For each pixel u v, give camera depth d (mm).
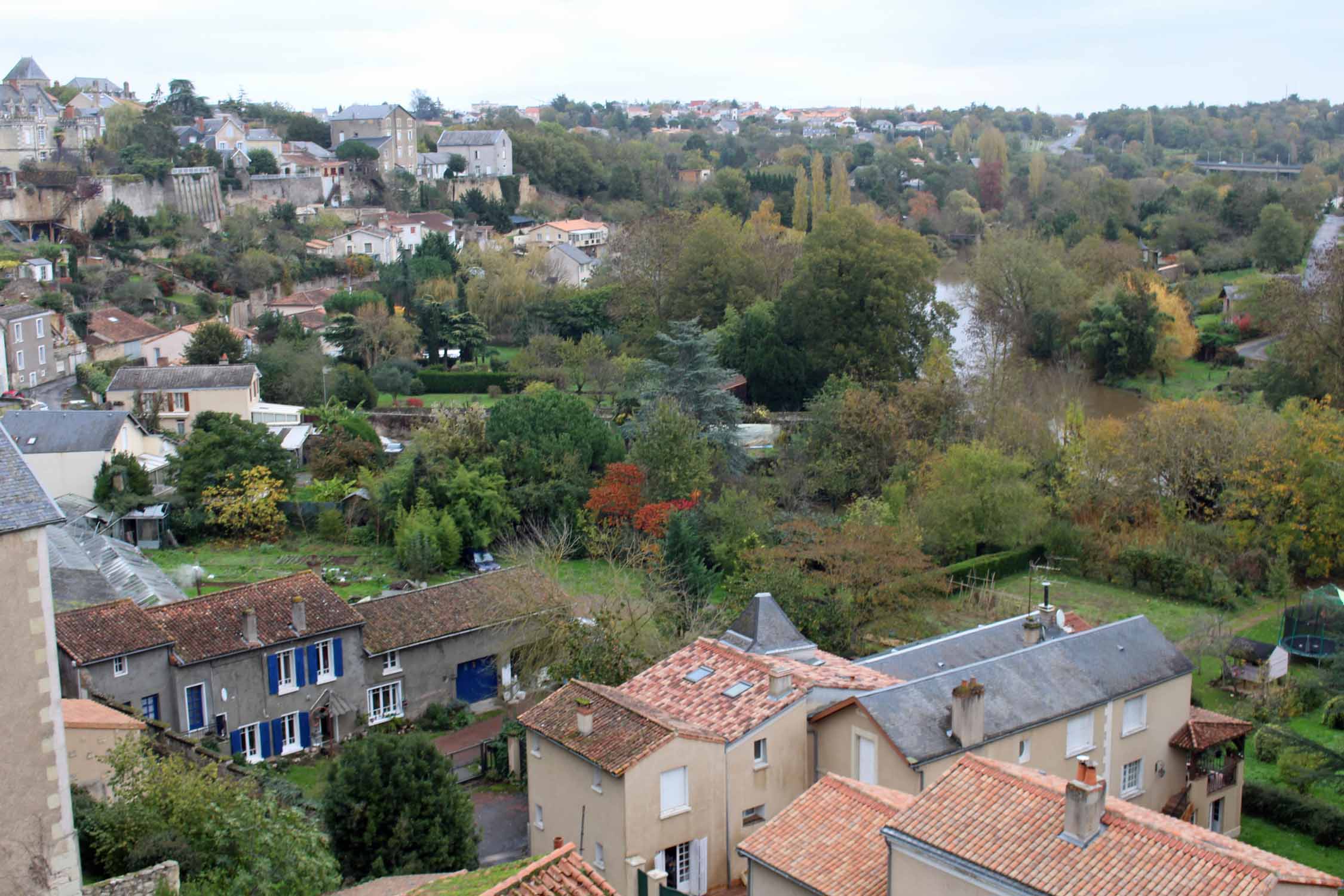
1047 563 69688
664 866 32875
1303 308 87562
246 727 45969
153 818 27469
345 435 81938
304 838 28078
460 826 33656
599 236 164875
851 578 54938
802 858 27609
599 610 50875
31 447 72125
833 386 83188
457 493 71500
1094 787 23109
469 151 183750
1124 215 163500
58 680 22062
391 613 51094
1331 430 66938
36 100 148000
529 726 35500
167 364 98562
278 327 106500
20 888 21625
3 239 109562
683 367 78750
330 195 158875
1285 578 65500
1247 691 52438
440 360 110312
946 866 23844
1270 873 21422
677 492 71188
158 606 46000
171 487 74875
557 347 104250
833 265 96125
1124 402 102375
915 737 33812
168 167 130000
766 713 35156
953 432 76875
